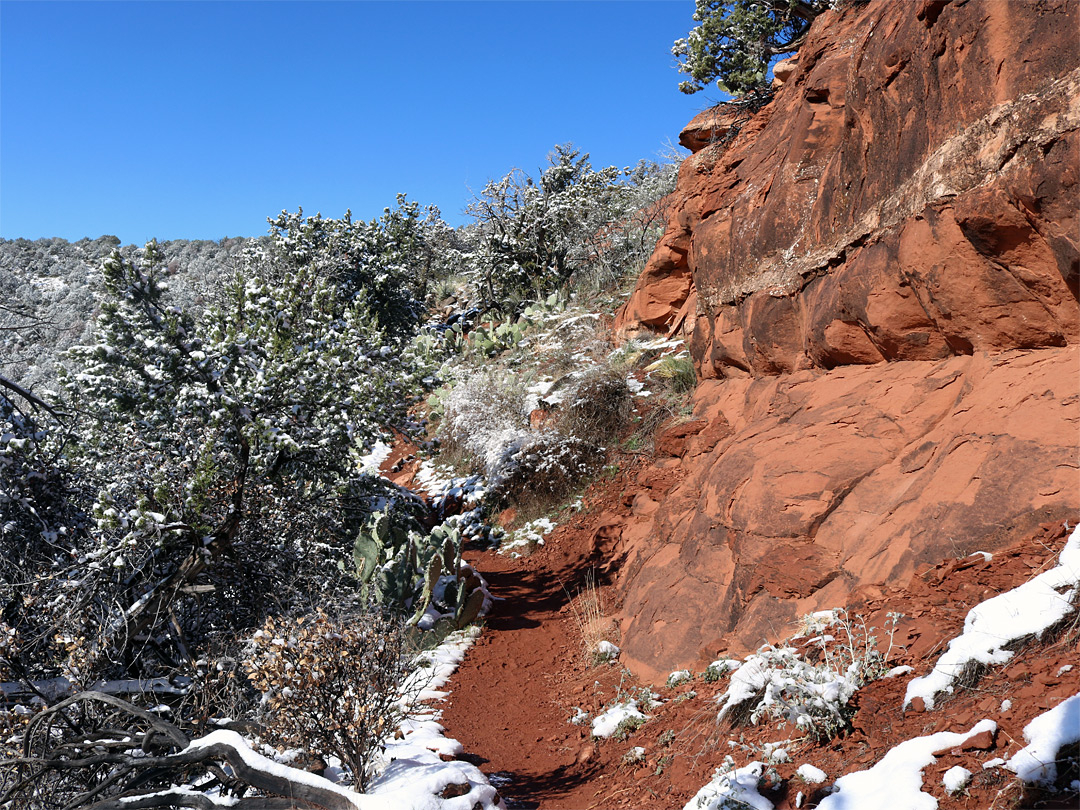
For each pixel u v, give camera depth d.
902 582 4.57
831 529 5.53
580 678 6.91
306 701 4.24
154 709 5.17
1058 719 2.64
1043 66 4.30
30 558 6.78
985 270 4.82
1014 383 4.75
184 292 22.52
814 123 7.97
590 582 9.49
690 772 4.07
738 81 13.26
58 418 7.88
